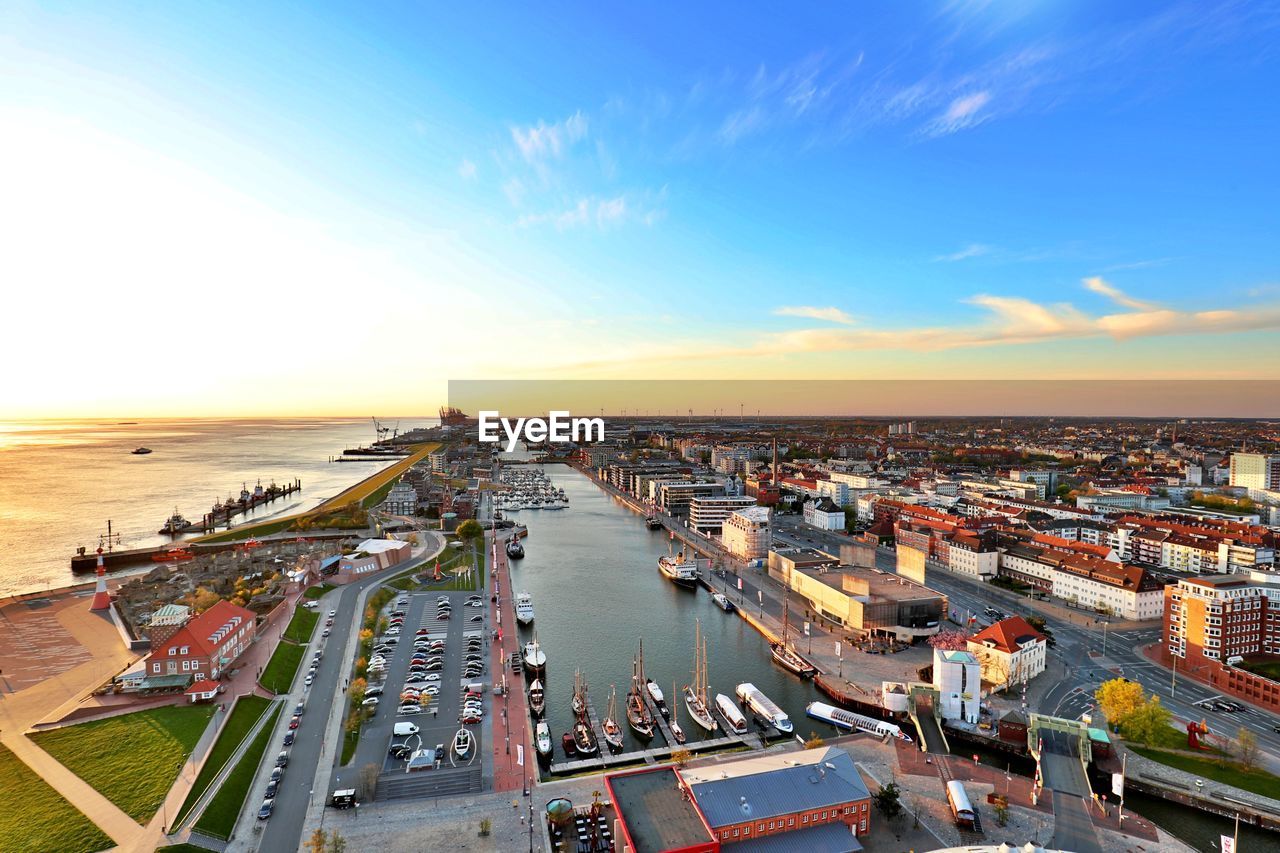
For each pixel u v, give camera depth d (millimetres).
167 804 129500
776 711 177750
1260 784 143250
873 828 128750
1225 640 197625
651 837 112625
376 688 185500
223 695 178625
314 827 127250
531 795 138750
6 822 123625
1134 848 125188
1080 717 175500
